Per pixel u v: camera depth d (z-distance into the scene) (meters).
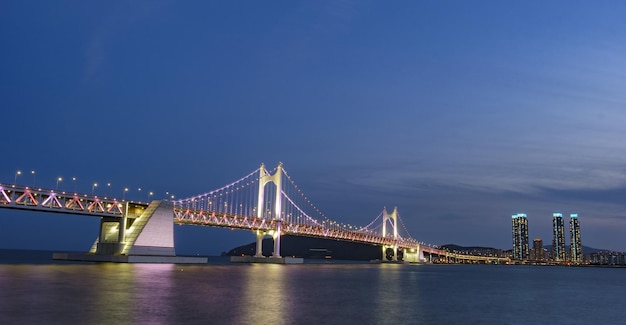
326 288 60.91
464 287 78.31
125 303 37.06
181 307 36.28
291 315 35.09
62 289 44.78
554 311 46.66
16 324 27.61
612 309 50.19
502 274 165.12
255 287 56.81
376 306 43.41
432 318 37.72
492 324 36.16
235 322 30.88
